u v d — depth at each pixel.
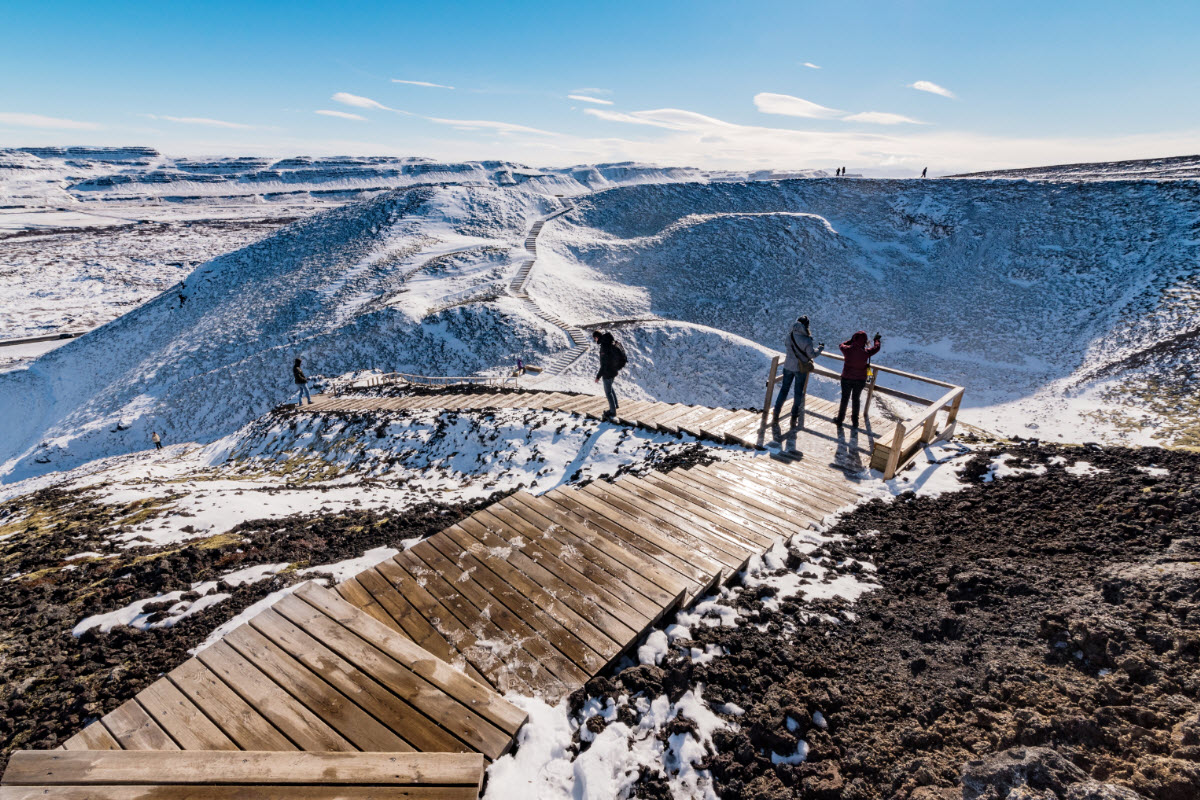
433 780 2.83
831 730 3.29
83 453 30.27
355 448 15.51
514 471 11.60
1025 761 2.52
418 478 12.57
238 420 30.19
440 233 57.31
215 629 5.31
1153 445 16.42
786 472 7.91
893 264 47.91
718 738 3.28
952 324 37.50
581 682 3.69
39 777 2.76
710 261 48.53
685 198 67.62
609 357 11.56
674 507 6.45
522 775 3.05
